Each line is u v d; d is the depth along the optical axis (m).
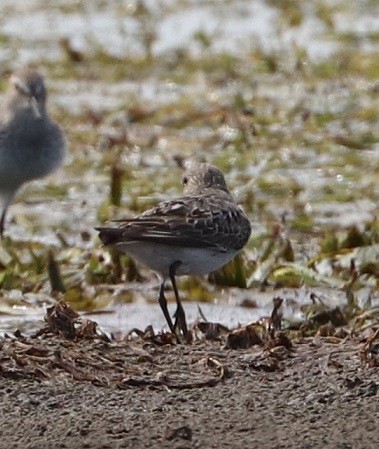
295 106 20.14
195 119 19.66
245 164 17.53
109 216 15.06
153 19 25.42
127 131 19.22
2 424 8.14
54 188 16.72
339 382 8.66
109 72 22.27
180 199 10.84
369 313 11.29
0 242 14.62
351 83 21.47
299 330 10.91
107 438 7.90
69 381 8.78
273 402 8.41
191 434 7.91
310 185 16.52
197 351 9.41
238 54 23.14
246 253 13.54
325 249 13.62
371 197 16.03
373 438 7.85
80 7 26.42
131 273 12.85
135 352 9.36
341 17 25.81
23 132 15.14
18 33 24.59
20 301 12.16
